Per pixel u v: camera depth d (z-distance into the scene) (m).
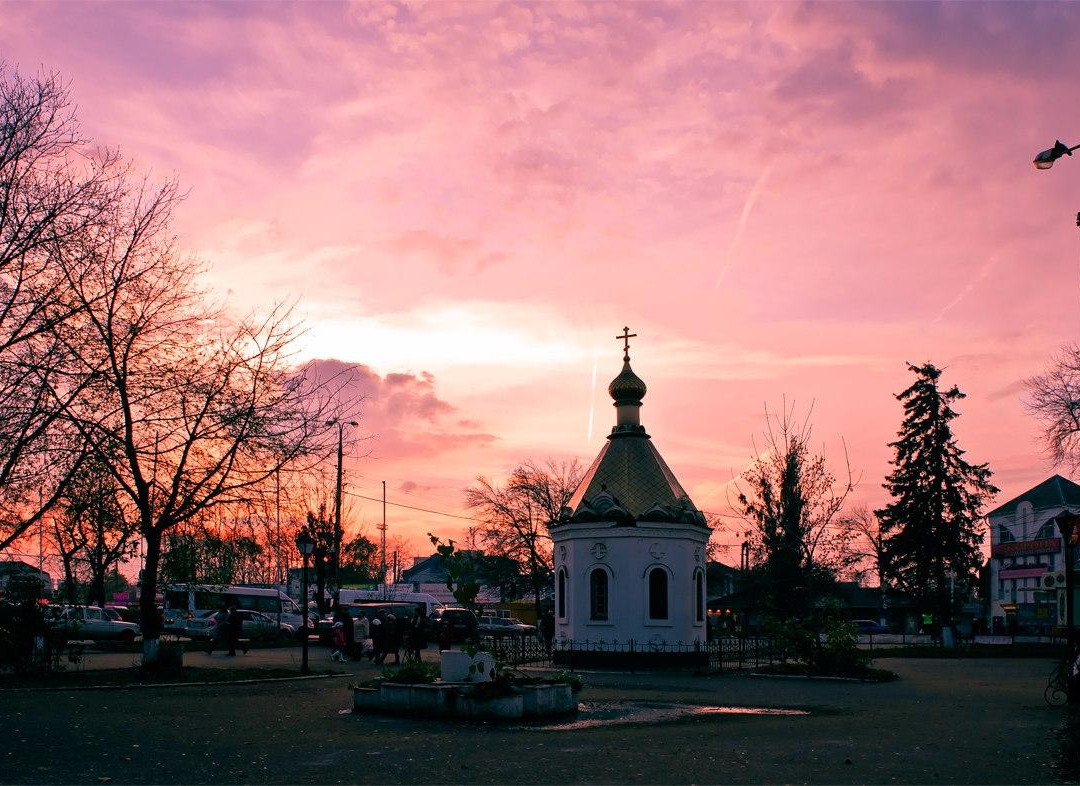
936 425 60.09
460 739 15.83
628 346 39.62
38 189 24.69
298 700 21.73
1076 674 21.78
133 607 64.44
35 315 24.14
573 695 19.89
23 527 24.94
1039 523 78.44
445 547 19.95
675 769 13.03
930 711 20.66
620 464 37.75
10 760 13.34
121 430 25.92
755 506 50.41
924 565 59.66
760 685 27.72
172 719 18.08
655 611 35.66
